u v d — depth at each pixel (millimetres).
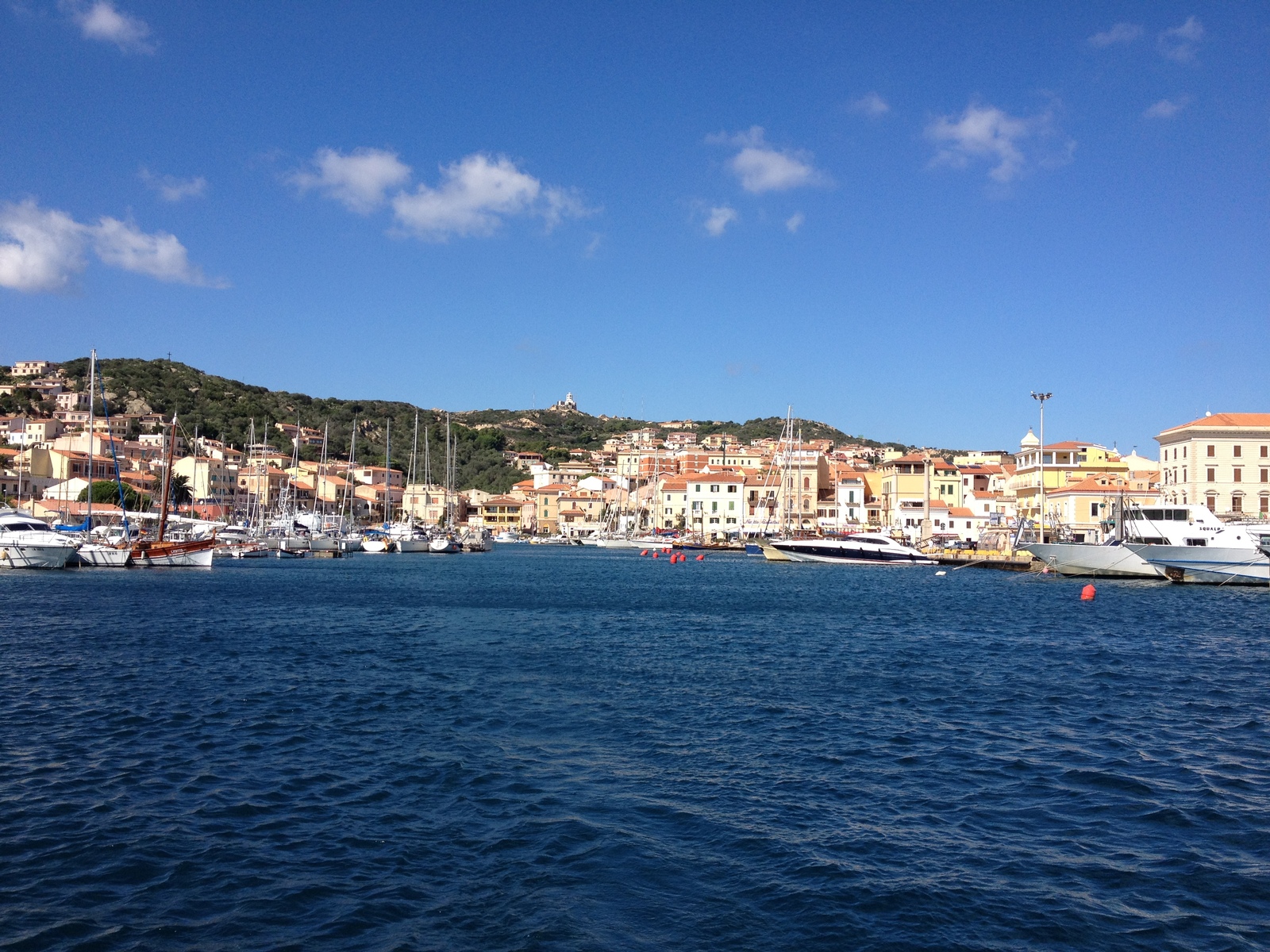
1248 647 45688
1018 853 18219
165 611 57281
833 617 59625
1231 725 28531
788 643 46844
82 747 24859
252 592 74438
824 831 19234
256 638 45719
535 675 36438
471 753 24719
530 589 84000
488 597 73250
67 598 64625
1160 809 20656
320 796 21156
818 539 137500
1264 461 137875
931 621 57406
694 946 14586
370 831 19078
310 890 16312
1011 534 139625
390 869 17250
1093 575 97500
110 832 18781
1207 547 88000
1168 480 146000
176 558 103312
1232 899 16328
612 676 36438
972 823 19812
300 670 36750
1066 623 56656
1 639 43375
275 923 15156
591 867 17375
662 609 64562
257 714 28781
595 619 57875
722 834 19062
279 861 17547
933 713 29969
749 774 23125
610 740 26219
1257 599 74312
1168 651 44438
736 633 50750
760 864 17594
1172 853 18250
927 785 22281
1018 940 14859
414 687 33562
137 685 32906
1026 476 186250
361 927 15039
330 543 148875
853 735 27047
